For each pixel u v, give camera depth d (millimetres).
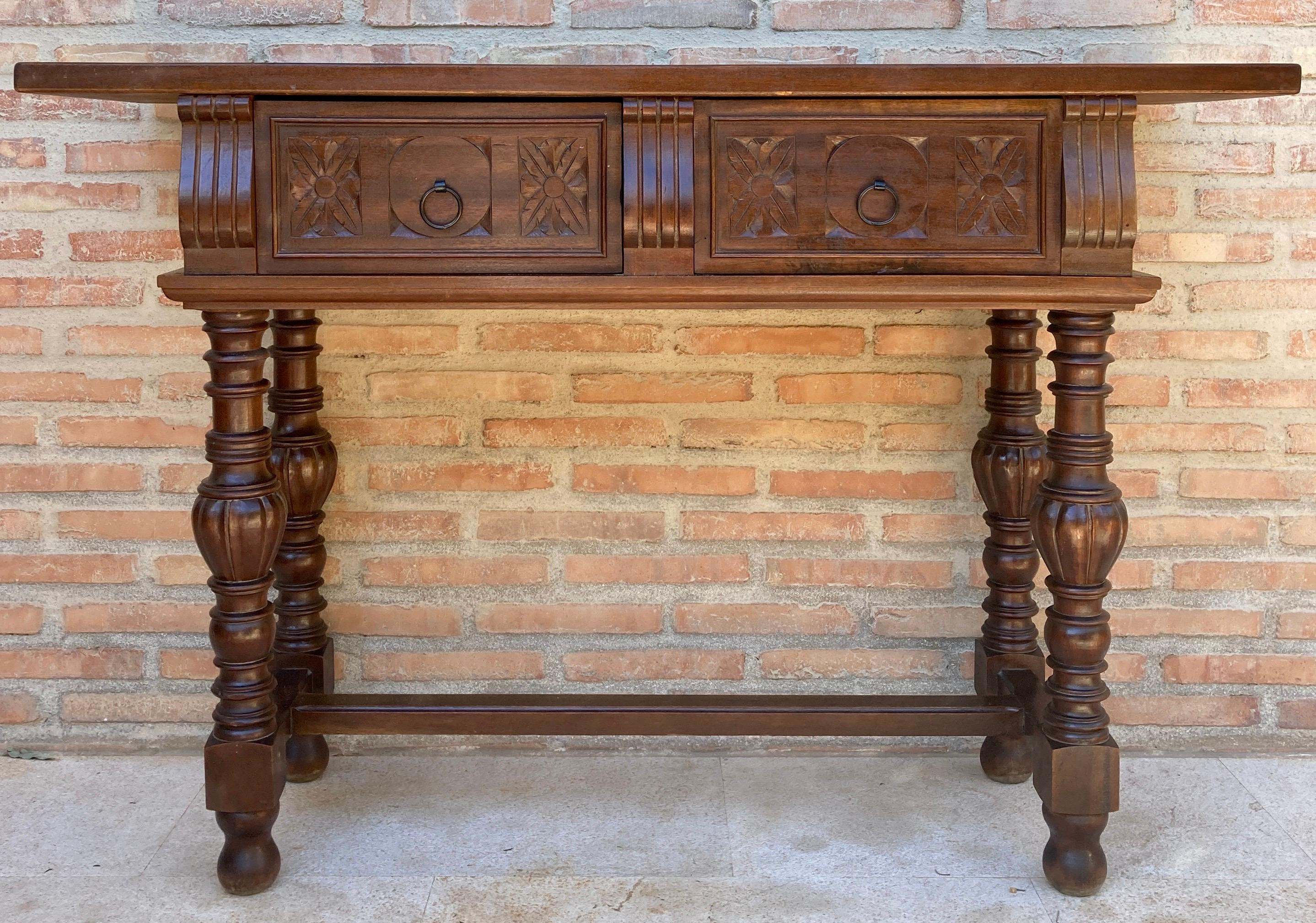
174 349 2211
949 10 2141
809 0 2139
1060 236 1623
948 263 1629
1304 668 2266
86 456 2234
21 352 2207
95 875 1837
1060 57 2146
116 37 2145
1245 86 1573
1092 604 1745
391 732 1898
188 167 1591
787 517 2258
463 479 2242
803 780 2168
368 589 2270
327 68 1566
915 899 1772
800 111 1607
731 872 1848
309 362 2098
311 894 1784
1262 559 2252
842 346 2223
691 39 2150
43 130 2164
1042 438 2082
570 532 2256
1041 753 1805
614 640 2287
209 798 1760
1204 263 2199
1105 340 1716
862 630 2279
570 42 2152
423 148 1611
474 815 2031
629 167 1600
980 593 2270
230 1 2137
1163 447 2238
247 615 1736
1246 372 2221
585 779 2170
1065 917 1727
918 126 1612
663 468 2244
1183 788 2125
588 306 1677
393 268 1624
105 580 2252
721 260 1625
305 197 1612
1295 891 1791
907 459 2246
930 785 2146
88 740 2287
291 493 2090
